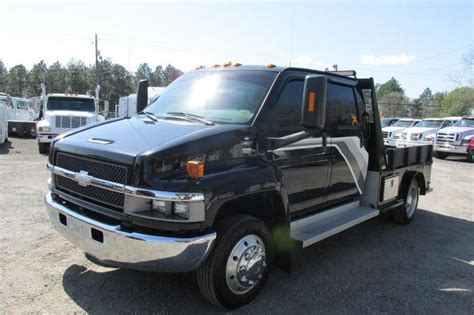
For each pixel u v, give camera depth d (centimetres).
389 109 9256
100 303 376
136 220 323
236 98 422
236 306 373
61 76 10119
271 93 415
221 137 359
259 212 411
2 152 1460
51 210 390
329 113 498
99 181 344
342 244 582
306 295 412
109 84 8888
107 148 349
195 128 376
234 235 356
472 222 744
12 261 459
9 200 725
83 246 359
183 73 529
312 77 371
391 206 621
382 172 592
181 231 325
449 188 1094
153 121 415
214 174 342
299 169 445
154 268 331
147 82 564
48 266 450
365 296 417
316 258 519
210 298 359
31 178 944
